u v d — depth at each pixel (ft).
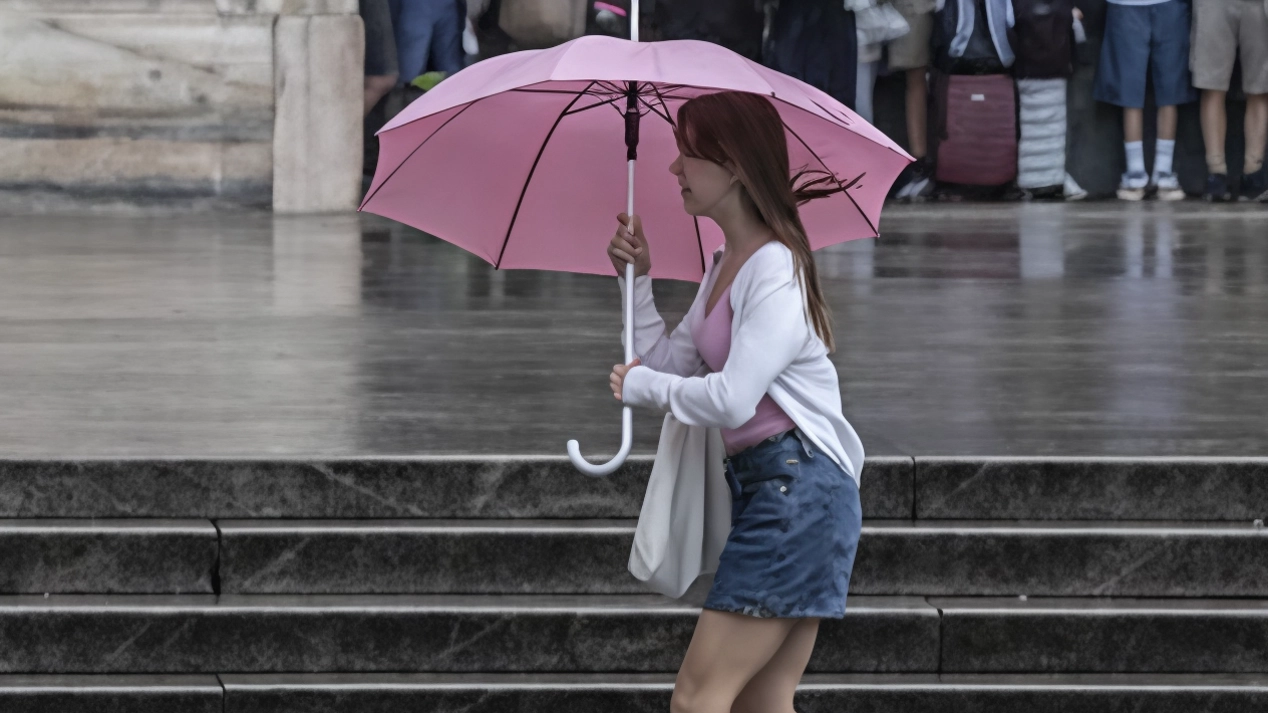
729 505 23.75
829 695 29.48
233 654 29.76
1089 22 101.40
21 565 30.50
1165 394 42.09
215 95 93.56
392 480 32.27
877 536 31.37
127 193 93.91
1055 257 74.28
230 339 50.85
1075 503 32.78
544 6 94.63
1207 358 48.42
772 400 22.75
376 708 29.14
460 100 21.98
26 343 49.60
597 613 30.04
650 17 95.91
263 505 32.12
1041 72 98.43
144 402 39.83
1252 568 31.42
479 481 32.40
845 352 49.29
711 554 23.94
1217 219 91.40
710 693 22.77
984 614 30.27
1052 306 59.41
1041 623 30.30
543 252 25.20
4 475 31.68
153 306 57.72
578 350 49.47
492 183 24.80
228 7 92.94
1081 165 103.04
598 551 31.17
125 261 70.79
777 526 22.40
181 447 33.45
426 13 94.43
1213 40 98.17
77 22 92.17
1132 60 99.19
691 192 23.08
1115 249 77.25
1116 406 40.19
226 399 40.47
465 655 30.01
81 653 29.55
